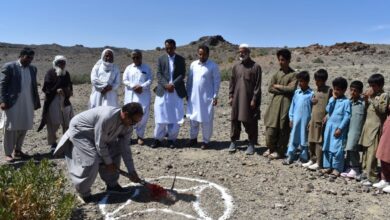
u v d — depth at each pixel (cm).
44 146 846
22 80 723
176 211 530
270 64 3288
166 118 817
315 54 3903
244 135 952
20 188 445
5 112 717
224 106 1344
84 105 1372
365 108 632
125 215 520
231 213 526
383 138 590
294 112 714
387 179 607
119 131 532
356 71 2120
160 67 832
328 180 641
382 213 533
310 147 693
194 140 844
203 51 803
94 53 5906
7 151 729
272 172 677
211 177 652
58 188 479
